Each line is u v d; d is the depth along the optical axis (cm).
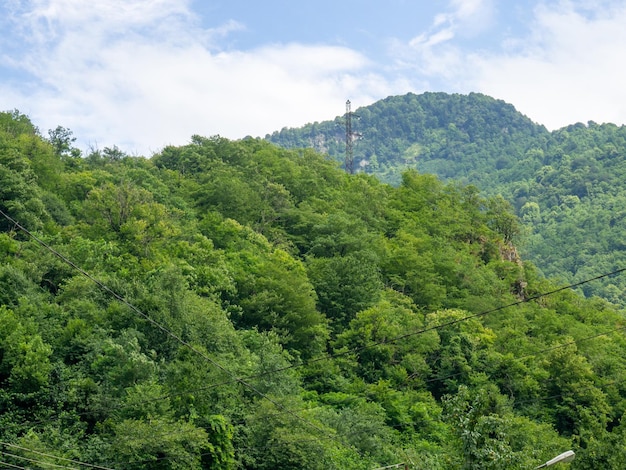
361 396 6719
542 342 8512
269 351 6169
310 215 10462
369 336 7444
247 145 13925
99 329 5550
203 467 4809
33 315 5719
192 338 5644
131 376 5122
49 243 7125
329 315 8144
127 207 7825
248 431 5078
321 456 5088
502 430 3312
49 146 9800
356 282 8344
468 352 7744
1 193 7519
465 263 10662
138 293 5922
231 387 5322
